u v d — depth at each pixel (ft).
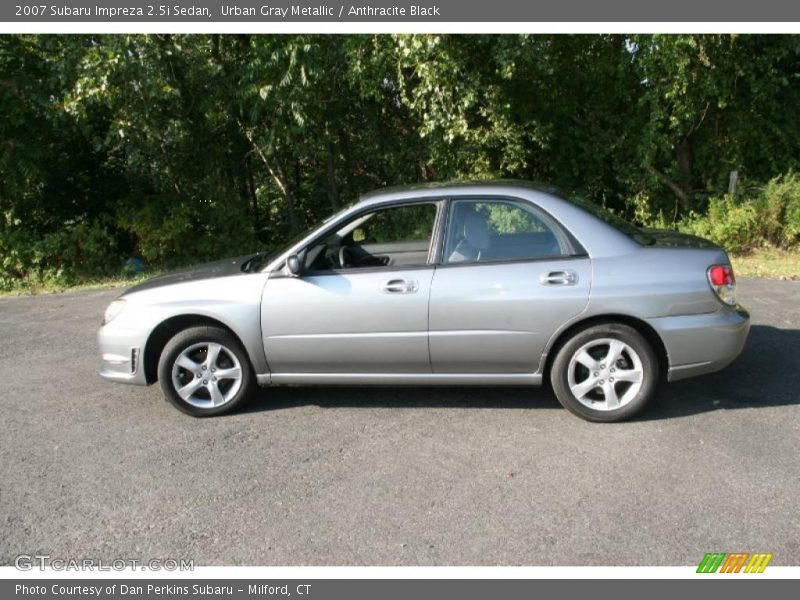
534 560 9.11
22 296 31.89
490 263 13.17
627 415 13.14
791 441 12.11
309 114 34.40
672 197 36.88
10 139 32.22
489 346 13.25
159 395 16.25
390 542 9.65
